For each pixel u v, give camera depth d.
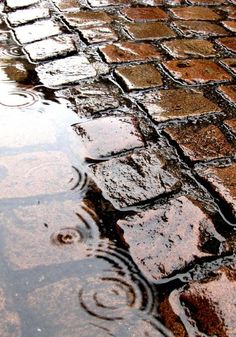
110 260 0.61
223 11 1.22
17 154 0.73
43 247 0.62
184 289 0.59
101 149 0.75
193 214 0.67
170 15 1.17
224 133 0.80
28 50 0.98
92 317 0.56
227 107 0.86
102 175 0.71
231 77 0.94
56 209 0.66
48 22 1.09
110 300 0.58
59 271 0.60
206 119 0.83
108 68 0.94
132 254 0.62
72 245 0.62
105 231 0.64
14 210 0.66
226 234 0.65
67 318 0.56
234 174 0.72
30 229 0.64
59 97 0.85
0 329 0.55
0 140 0.75
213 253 0.62
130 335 0.55
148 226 0.65
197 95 0.88
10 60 0.94
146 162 0.73
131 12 1.16
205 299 0.58
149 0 1.24
